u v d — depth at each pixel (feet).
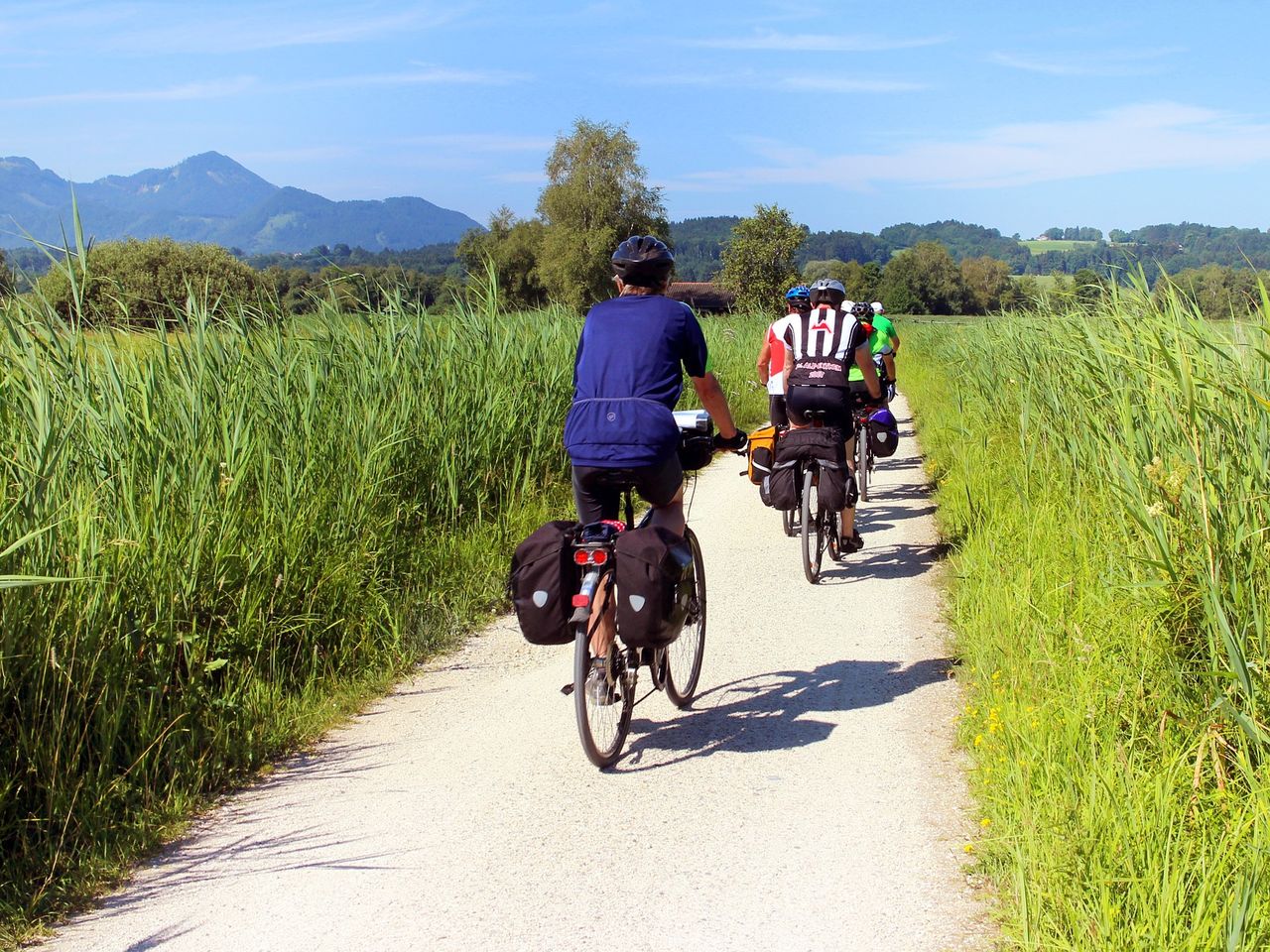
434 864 11.75
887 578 24.58
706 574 25.63
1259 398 11.87
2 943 10.28
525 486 28.07
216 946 10.19
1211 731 11.20
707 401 15.21
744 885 11.05
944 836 11.91
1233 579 11.99
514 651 20.10
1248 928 8.38
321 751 15.43
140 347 19.85
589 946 9.97
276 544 18.33
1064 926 9.16
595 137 244.42
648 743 15.42
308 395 22.58
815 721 15.87
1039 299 28.66
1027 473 24.16
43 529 12.03
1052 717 12.78
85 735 13.21
